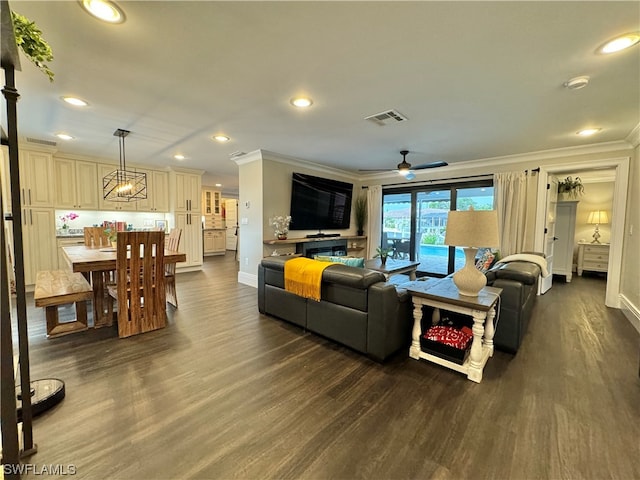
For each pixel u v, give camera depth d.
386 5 1.43
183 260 3.30
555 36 1.65
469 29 1.60
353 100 2.56
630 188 3.72
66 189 4.88
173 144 4.14
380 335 2.27
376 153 4.59
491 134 3.50
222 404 1.80
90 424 1.60
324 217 5.83
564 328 3.11
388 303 2.27
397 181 6.25
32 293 4.32
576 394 1.91
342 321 2.54
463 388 1.98
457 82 2.21
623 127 3.18
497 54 1.84
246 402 1.82
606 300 3.96
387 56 1.88
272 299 3.28
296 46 1.78
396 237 6.50
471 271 2.19
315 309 2.77
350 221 6.67
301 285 2.79
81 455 1.39
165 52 1.85
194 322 3.22
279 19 1.54
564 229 5.80
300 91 2.39
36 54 1.29
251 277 5.08
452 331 2.40
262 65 2.00
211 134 3.62
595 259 6.20
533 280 2.52
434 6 1.43
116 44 1.77
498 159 4.80
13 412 1.15
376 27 1.60
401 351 2.54
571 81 2.15
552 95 2.41
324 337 2.81
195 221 6.49
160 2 1.41
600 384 2.03
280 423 1.63
